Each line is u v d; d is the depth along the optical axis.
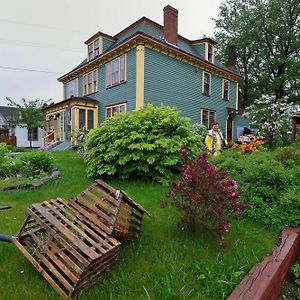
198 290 1.89
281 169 3.90
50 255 1.93
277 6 21.38
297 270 2.64
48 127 18.75
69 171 5.99
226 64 24.42
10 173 5.60
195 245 2.55
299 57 22.16
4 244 2.45
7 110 33.28
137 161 5.14
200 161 2.71
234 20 24.00
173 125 5.64
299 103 22.09
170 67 13.67
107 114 14.51
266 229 3.11
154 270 2.12
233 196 2.51
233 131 18.23
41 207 2.24
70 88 18.39
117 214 2.34
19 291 1.83
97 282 1.95
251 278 2.01
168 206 3.60
